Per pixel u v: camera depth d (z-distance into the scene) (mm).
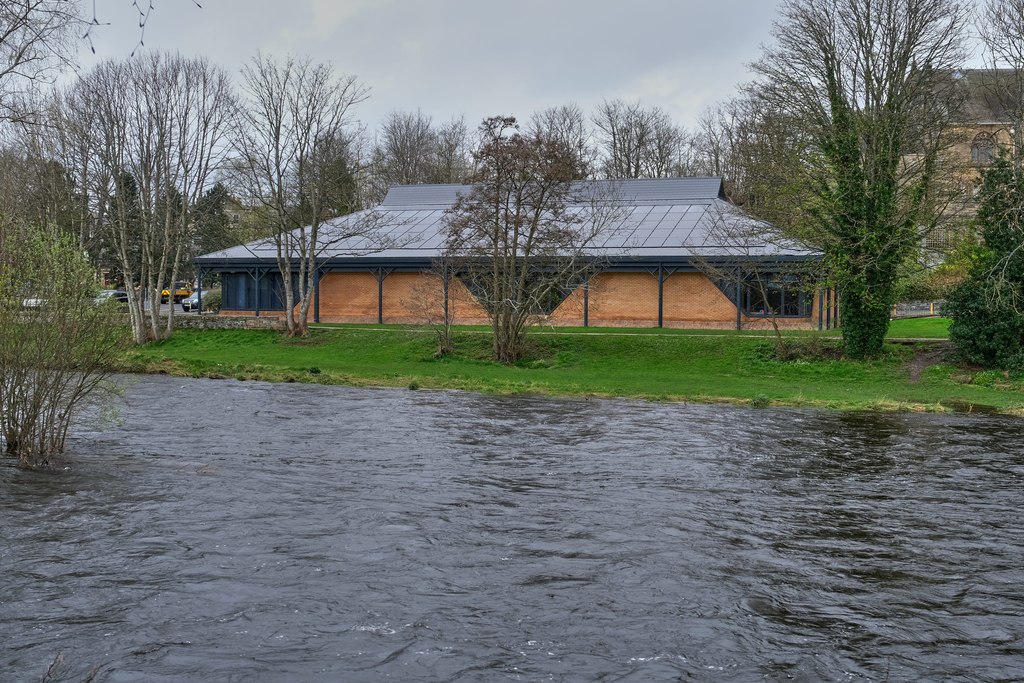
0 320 15641
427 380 29906
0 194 36250
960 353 31203
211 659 7840
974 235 32281
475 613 9031
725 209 39062
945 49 32062
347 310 46156
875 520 12969
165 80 41062
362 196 74250
